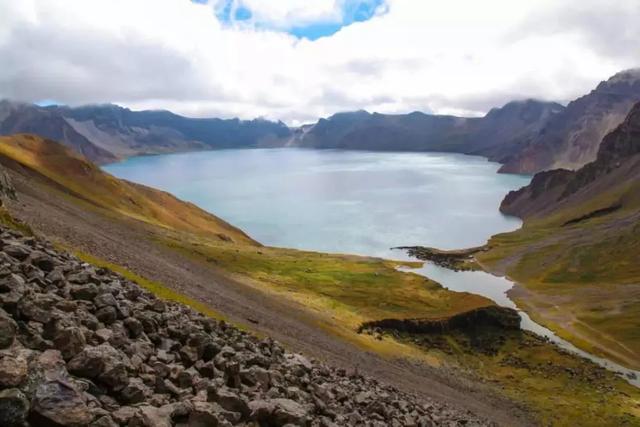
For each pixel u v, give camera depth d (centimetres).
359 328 12769
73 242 6047
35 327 1223
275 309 9344
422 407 3753
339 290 17788
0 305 1220
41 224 6419
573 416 10012
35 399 934
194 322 2364
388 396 3206
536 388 12100
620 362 15275
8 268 1597
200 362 1745
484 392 10256
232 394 1472
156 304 2175
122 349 1449
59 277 1742
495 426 6153
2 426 861
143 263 7075
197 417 1240
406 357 10869
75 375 1145
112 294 1880
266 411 1523
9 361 963
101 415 1038
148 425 1103
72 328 1233
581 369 13900
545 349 15362
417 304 17288
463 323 15938
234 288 10019
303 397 1991
